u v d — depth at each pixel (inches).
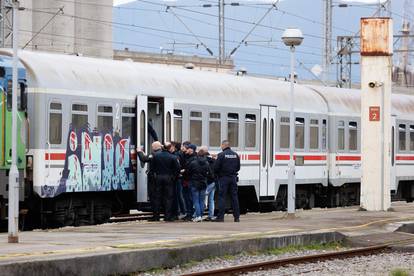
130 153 1192.8
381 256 919.0
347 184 1744.6
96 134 1137.4
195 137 1314.0
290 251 916.6
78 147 1109.7
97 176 1136.2
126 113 1189.1
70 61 1130.7
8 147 1019.3
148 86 1227.2
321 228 1054.4
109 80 1165.7
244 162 1416.1
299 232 973.8
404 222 1193.4
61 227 1119.0
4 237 887.1
